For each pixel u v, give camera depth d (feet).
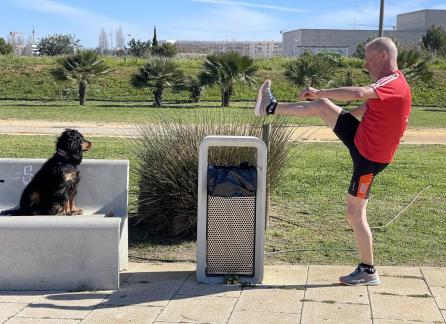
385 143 17.20
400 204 30.32
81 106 101.09
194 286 18.49
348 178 36.68
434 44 221.46
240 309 16.48
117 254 18.10
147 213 25.39
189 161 24.57
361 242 18.15
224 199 18.69
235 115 28.32
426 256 22.07
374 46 17.54
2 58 137.18
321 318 15.80
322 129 67.62
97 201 22.08
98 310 16.51
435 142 59.36
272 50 423.23
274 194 31.17
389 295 17.48
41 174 21.49
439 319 15.75
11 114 83.61
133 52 230.68
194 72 131.95
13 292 18.03
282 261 21.71
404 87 17.12
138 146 28.60
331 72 118.42
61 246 18.08
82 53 109.29
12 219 18.34
